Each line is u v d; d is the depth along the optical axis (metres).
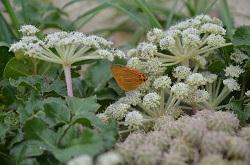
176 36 0.60
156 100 0.57
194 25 0.62
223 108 0.61
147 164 0.48
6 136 0.54
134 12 0.88
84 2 1.09
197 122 0.50
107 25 1.02
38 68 0.63
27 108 0.55
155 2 1.06
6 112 0.59
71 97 0.56
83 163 0.44
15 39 0.77
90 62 0.63
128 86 0.59
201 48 0.62
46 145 0.51
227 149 0.48
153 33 0.63
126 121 0.55
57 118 0.53
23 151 0.52
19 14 0.86
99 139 0.49
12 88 0.62
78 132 0.52
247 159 0.48
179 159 0.48
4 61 0.64
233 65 0.64
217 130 0.51
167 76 0.59
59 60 0.59
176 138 0.50
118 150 0.50
